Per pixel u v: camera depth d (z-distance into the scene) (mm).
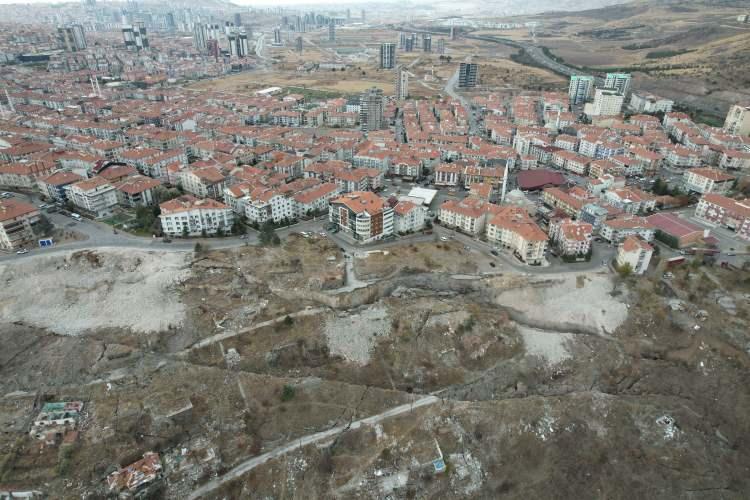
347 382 186500
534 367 195000
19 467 152000
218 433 165500
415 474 158750
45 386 177250
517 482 159625
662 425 173875
